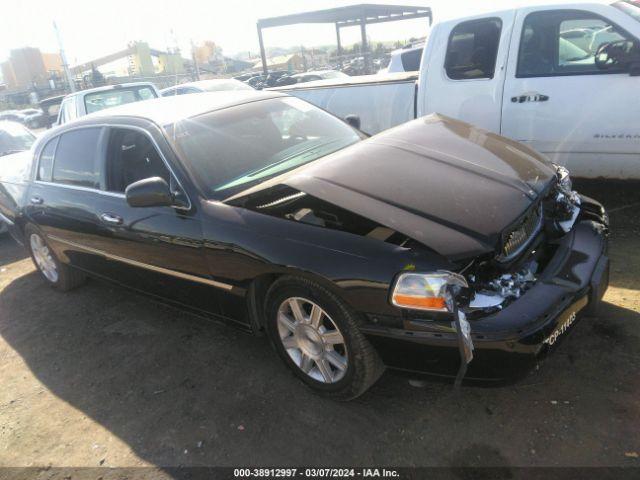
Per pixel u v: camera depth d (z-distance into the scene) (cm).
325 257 245
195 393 305
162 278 344
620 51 429
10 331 426
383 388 285
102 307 442
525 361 221
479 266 234
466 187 265
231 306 305
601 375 269
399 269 227
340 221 268
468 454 235
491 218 242
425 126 344
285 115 384
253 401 290
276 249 262
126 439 277
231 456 254
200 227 297
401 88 559
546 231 287
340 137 381
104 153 371
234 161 327
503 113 486
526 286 244
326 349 267
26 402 326
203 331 374
